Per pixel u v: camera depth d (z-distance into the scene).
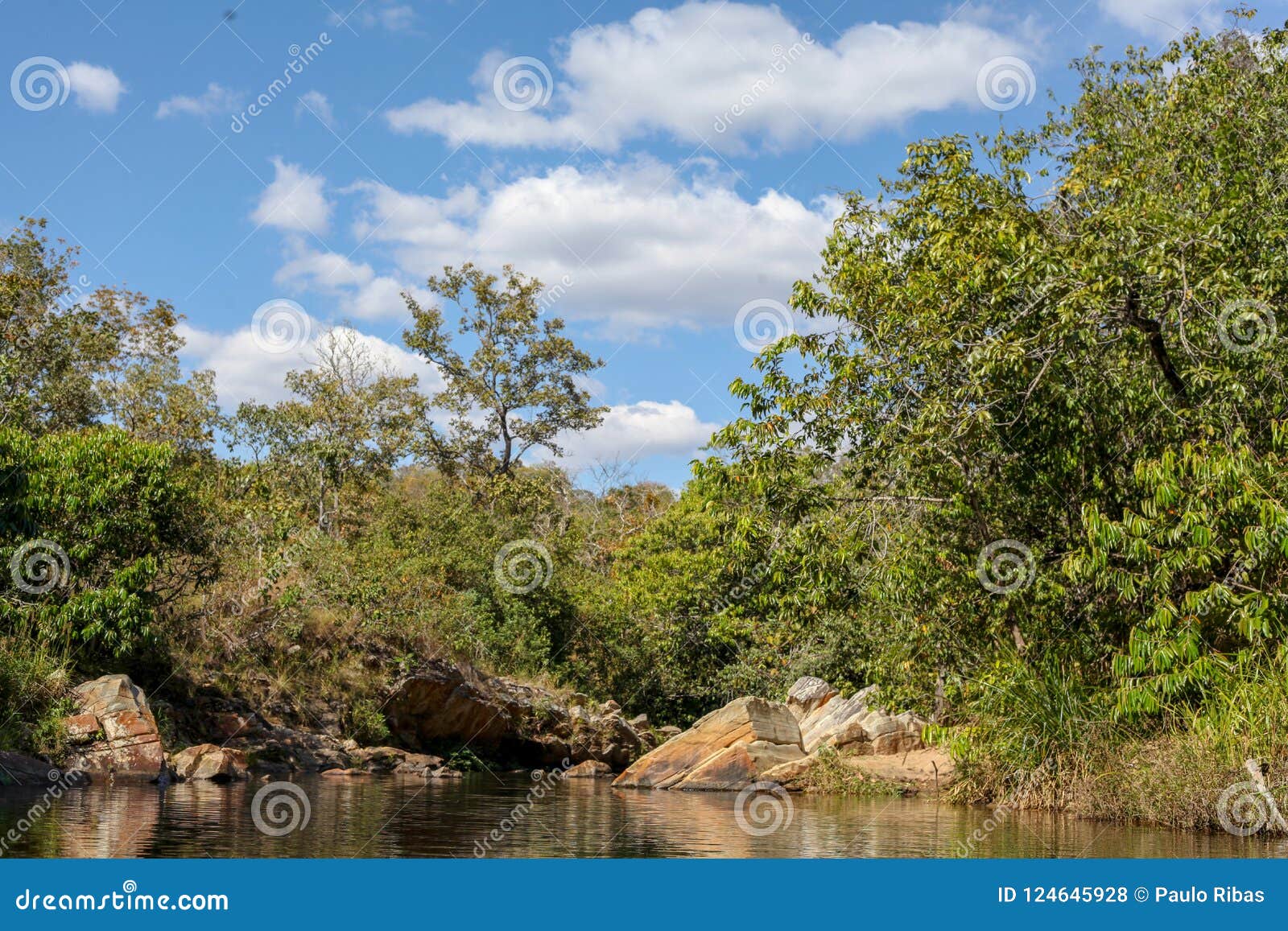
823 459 16.41
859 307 16.33
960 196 16.02
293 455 38.03
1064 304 13.51
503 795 16.41
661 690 35.66
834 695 26.16
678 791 18.38
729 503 17.72
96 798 12.66
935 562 15.62
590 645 34.88
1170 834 11.23
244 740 18.50
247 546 22.92
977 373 13.98
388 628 23.77
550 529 44.41
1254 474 12.27
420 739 23.67
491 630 29.31
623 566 40.78
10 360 23.05
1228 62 19.55
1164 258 13.34
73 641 17.05
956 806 14.92
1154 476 12.70
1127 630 14.55
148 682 18.39
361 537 35.41
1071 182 15.50
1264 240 15.24
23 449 17.02
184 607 20.67
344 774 18.83
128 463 17.84
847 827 12.11
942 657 16.08
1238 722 11.42
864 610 17.25
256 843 9.56
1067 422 14.66
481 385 46.88
